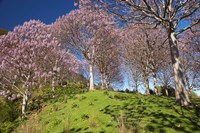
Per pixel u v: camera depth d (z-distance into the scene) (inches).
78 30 1368.1
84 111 652.1
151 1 751.7
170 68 1653.5
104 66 1669.5
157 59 1342.3
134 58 1427.2
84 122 533.6
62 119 615.8
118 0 569.9
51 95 1139.9
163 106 603.5
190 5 613.6
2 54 956.0
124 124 400.8
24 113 866.8
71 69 1568.7
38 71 985.5
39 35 1043.9
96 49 1397.6
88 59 1419.8
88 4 613.3
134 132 379.9
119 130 376.5
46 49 1041.5
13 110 933.2
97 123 506.0
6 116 874.8
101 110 626.8
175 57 628.4
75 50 1446.9
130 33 1376.7
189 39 1278.3
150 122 458.6
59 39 1402.6
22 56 956.6
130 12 629.9
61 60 1357.0
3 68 951.6
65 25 1370.6
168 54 1364.4
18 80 1039.0
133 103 680.4
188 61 1517.0
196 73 1556.3
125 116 522.6
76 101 837.8
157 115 512.4
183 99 589.6
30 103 1041.5
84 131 471.8
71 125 542.6
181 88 598.5
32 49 962.1
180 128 423.2
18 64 961.5
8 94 1013.8
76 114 637.3
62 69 1482.5
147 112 549.0
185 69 1537.9
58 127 553.6
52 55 1187.3
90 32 1342.3
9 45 987.3
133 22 658.8
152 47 1305.4
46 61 1126.4
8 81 966.4
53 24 1441.9
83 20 1283.2
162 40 1307.8
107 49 1465.3
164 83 1706.4
